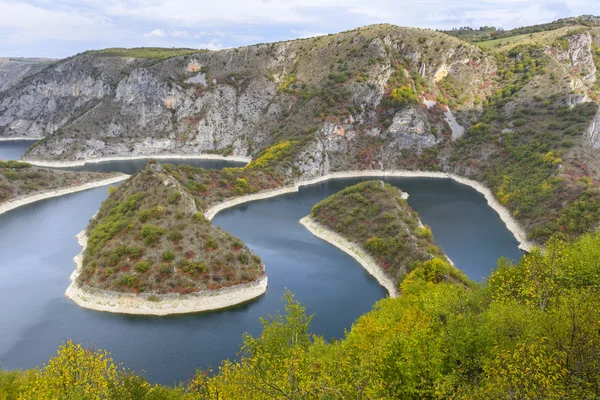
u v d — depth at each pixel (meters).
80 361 34.34
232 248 86.75
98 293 75.50
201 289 76.31
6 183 142.88
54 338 64.69
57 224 119.69
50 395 32.03
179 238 86.38
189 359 59.69
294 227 119.12
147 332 66.62
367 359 29.98
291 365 28.84
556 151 142.38
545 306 34.53
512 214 123.81
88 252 88.19
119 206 103.25
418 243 90.38
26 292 79.06
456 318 32.12
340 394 25.27
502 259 50.66
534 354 24.56
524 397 21.72
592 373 22.92
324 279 85.81
